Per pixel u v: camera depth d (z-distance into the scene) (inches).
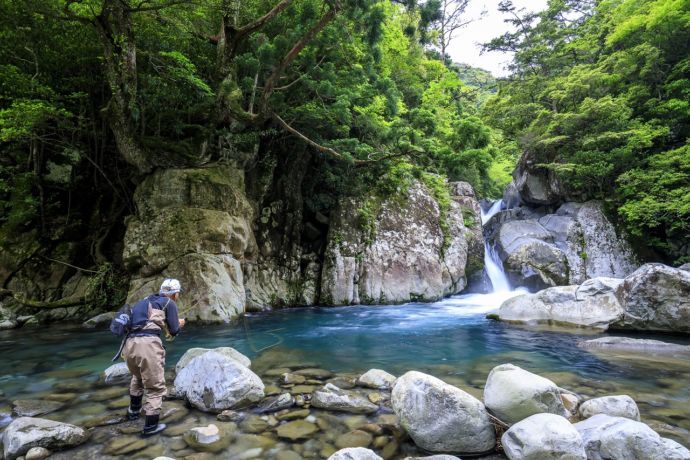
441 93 836.0
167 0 359.6
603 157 635.5
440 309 464.8
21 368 223.9
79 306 393.7
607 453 112.1
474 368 221.1
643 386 185.8
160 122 429.4
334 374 209.5
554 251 621.6
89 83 419.5
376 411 156.2
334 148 407.5
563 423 115.2
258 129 470.3
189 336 311.7
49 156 454.6
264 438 134.7
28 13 351.9
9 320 353.1
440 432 125.6
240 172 449.1
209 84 438.0
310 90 429.1
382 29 336.8
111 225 448.5
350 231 526.9
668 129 601.6
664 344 262.2
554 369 215.9
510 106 901.2
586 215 658.2
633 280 314.2
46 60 393.7
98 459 122.1
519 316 369.4
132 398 151.4
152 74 412.5
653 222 575.5
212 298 360.8
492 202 956.0
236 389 158.6
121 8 330.6
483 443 125.9
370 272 509.0
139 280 370.3
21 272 399.2
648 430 110.4
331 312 445.7
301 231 546.3
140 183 413.4
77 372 215.2
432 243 553.3
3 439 132.1
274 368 220.7
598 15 868.0
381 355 254.1
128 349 141.8
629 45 712.4
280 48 337.1
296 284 510.3
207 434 135.6
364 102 430.3
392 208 555.8
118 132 386.6
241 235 410.9
